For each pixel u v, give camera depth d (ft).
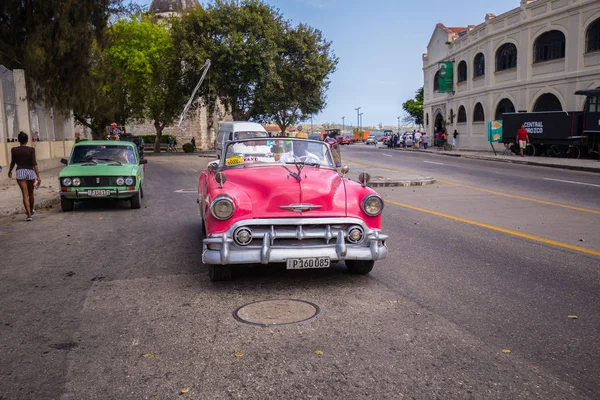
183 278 19.69
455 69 150.00
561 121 90.89
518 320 14.94
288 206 17.47
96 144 41.75
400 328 14.37
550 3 102.01
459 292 17.63
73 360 12.54
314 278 19.48
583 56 94.02
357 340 13.53
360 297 17.17
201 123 190.80
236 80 135.03
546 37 105.40
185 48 133.28
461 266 21.09
